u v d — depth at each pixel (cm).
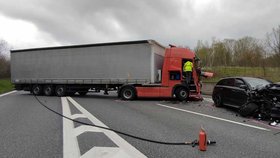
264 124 1006
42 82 2306
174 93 1830
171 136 802
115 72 1970
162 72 1858
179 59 1830
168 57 1845
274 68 3162
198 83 1848
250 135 827
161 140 753
